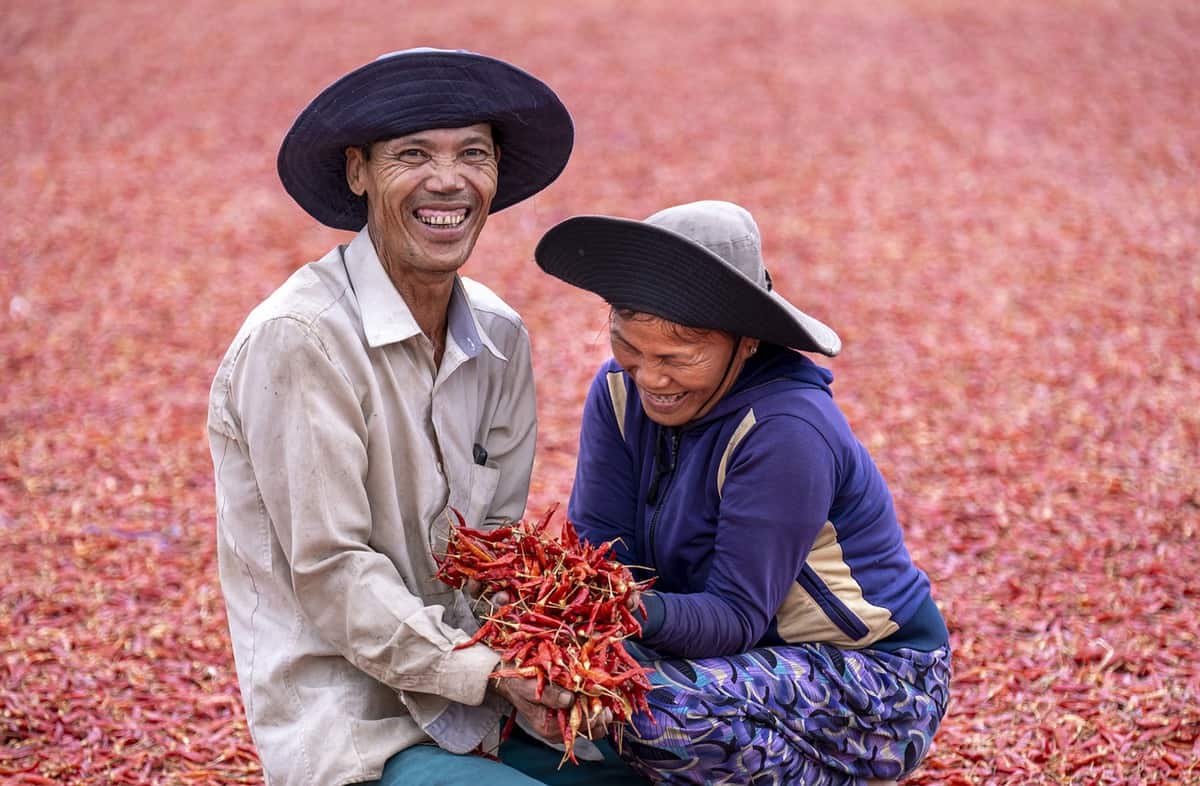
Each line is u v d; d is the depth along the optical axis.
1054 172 15.03
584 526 3.72
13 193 14.04
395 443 3.31
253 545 3.31
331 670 3.30
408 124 3.13
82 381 9.46
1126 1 24.06
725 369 3.28
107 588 6.32
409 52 3.10
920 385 9.38
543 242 3.29
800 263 12.30
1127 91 18.42
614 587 3.11
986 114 17.59
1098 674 5.42
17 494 7.54
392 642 3.10
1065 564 6.56
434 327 3.46
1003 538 6.91
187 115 17.31
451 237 3.25
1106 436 8.36
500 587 3.21
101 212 13.56
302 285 3.24
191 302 11.22
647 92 18.83
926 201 14.16
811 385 3.38
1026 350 10.00
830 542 3.42
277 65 19.80
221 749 4.91
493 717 3.33
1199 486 7.50
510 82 3.19
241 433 3.26
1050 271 11.84
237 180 14.85
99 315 10.83
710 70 20.05
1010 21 22.83
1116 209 13.61
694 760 3.18
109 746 4.90
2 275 11.69
